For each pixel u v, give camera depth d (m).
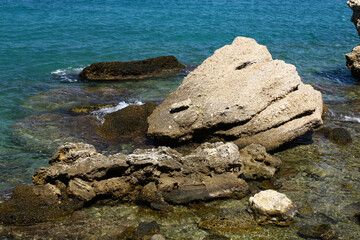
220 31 38.78
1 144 15.87
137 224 11.64
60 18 42.47
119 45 32.94
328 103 20.91
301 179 13.84
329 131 17.08
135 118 17.75
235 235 11.11
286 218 11.59
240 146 15.57
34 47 31.22
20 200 12.08
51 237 10.97
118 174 13.40
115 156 13.38
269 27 41.16
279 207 11.70
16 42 32.31
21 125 17.66
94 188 12.80
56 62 28.05
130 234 11.14
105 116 17.92
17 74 25.12
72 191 12.57
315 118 15.66
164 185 12.77
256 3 57.78
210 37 36.53
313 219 11.68
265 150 14.67
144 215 12.12
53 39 33.88
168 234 11.15
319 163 14.87
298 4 58.03
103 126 17.30
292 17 47.25
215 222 11.66
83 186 12.63
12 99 20.77
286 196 12.66
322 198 12.70
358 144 16.34
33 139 16.38
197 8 51.59
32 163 14.57
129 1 55.34
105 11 47.41
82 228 11.40
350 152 15.70
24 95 21.47
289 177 13.97
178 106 15.97
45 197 12.30
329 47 33.62
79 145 13.80
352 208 12.16
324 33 39.00
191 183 13.02
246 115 15.39
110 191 12.79
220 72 17.50
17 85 23.08
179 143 16.11
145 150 13.90
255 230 11.32
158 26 40.09
